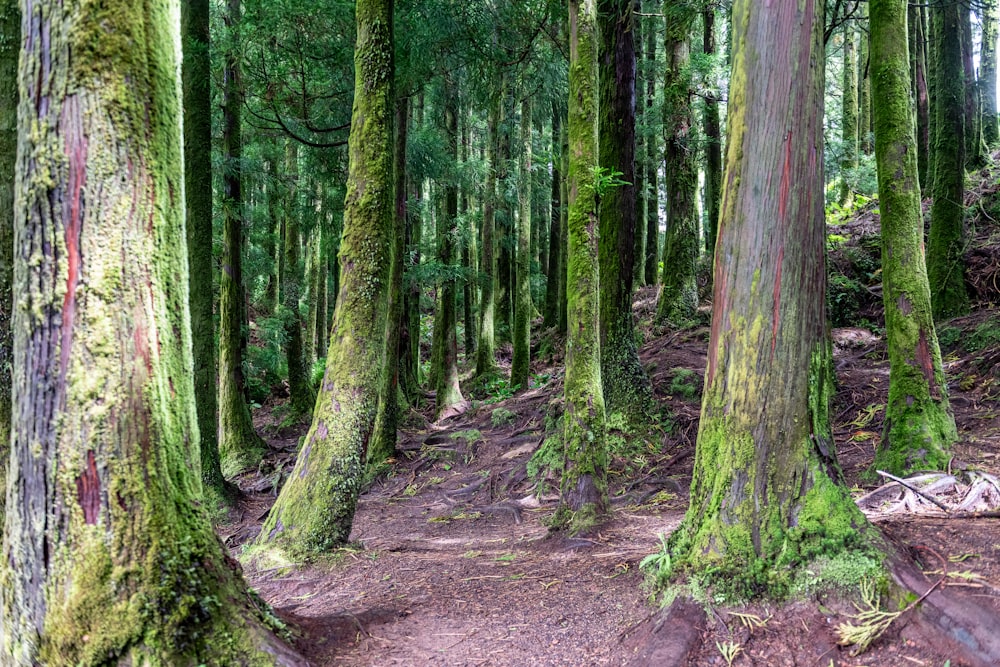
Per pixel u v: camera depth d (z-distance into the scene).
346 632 3.27
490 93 10.87
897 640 2.44
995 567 2.65
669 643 2.71
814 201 3.08
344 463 5.29
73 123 2.29
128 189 2.38
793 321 3.05
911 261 5.43
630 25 8.23
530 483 8.17
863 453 6.46
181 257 2.61
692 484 3.32
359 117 5.52
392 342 10.25
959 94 9.38
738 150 3.15
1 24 3.05
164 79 2.51
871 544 2.83
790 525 2.96
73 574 2.26
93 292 2.30
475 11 8.57
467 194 17.97
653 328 12.39
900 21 5.48
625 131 8.30
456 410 13.42
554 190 19.42
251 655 2.51
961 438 5.40
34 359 2.28
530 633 3.23
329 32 8.34
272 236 16.56
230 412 10.91
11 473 2.33
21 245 2.30
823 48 3.14
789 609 2.75
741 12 3.17
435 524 7.14
